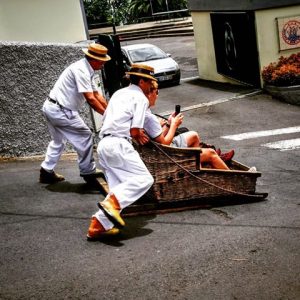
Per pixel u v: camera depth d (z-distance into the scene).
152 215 5.27
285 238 4.54
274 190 6.47
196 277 3.83
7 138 7.67
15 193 5.99
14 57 7.42
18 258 4.27
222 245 4.41
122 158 4.50
